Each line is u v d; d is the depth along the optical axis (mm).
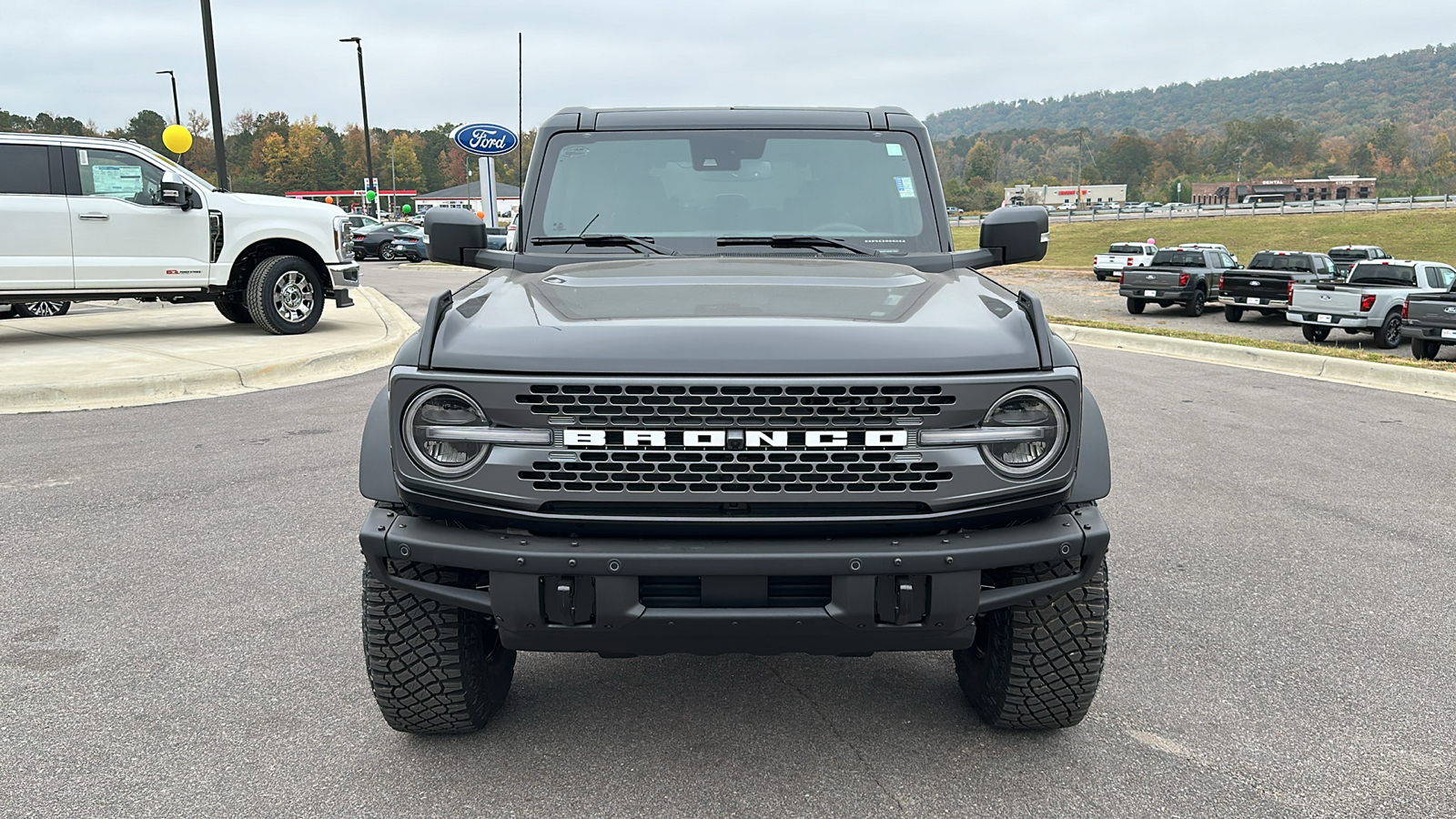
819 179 4113
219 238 12211
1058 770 3145
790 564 2604
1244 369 13289
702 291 3154
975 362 2652
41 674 3768
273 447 7367
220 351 11336
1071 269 50719
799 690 3713
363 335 13172
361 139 176375
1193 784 3070
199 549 5176
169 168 11891
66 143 11281
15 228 10961
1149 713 3527
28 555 5059
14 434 7707
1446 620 4414
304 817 2879
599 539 2682
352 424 8180
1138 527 5812
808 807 2932
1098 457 2859
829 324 2768
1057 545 2732
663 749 3268
